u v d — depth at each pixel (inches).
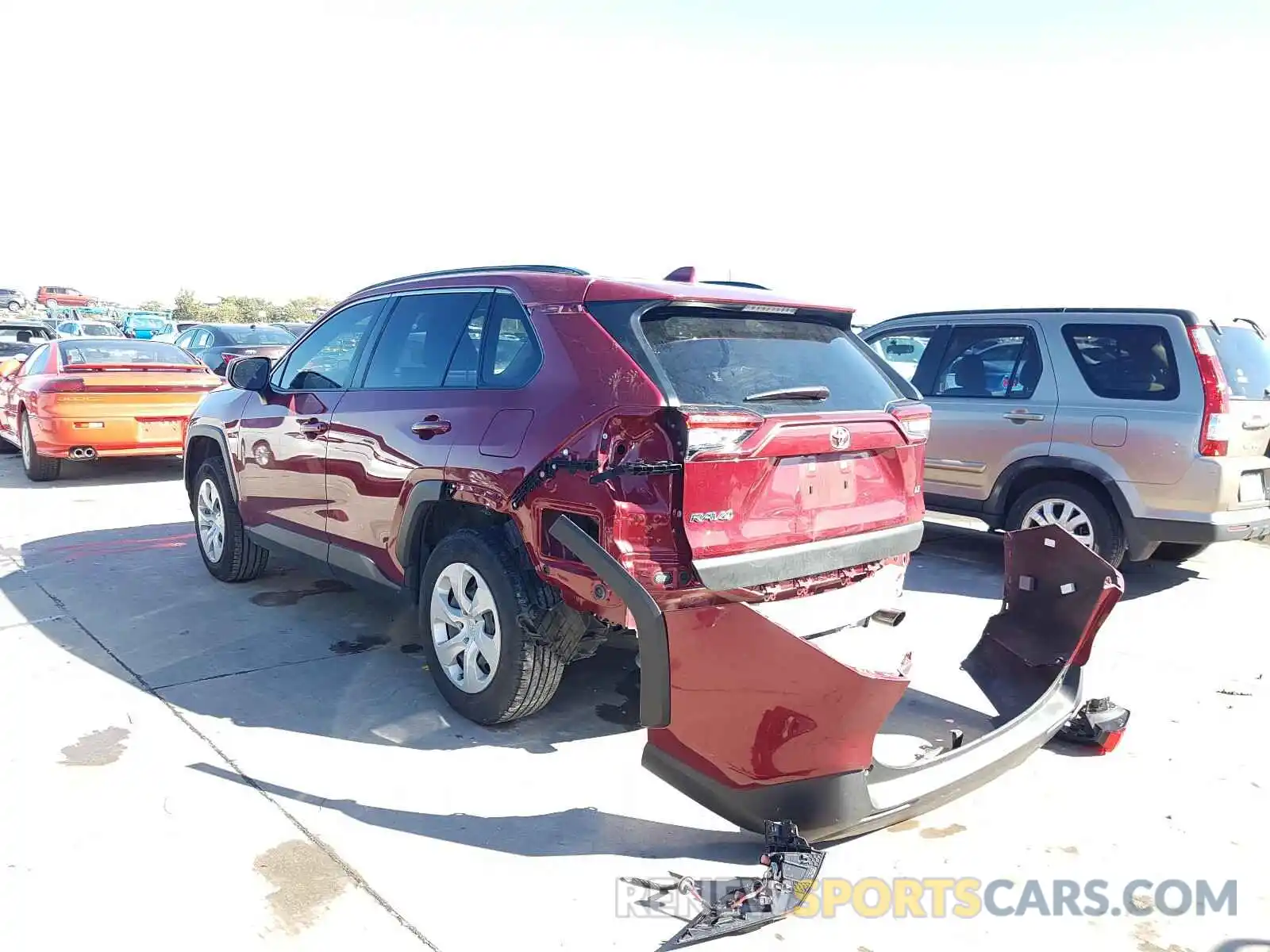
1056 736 161.8
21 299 1862.7
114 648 195.5
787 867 114.3
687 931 107.3
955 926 112.3
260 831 127.5
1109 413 244.2
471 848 125.1
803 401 139.4
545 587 148.9
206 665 187.2
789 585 138.7
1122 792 145.1
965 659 174.4
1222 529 231.3
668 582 124.8
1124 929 112.3
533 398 144.3
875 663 147.0
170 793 136.6
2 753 147.7
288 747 152.3
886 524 150.4
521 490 141.2
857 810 115.6
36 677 179.3
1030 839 131.8
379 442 172.9
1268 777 150.3
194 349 708.7
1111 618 231.6
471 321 165.0
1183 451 232.5
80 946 103.3
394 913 110.9
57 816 129.6
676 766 120.0
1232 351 243.3
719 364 138.6
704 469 124.0
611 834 129.9
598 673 189.0
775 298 149.8
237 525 233.3
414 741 155.6
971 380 276.5
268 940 105.4
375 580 183.5
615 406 130.6
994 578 269.1
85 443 384.5
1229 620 230.7
